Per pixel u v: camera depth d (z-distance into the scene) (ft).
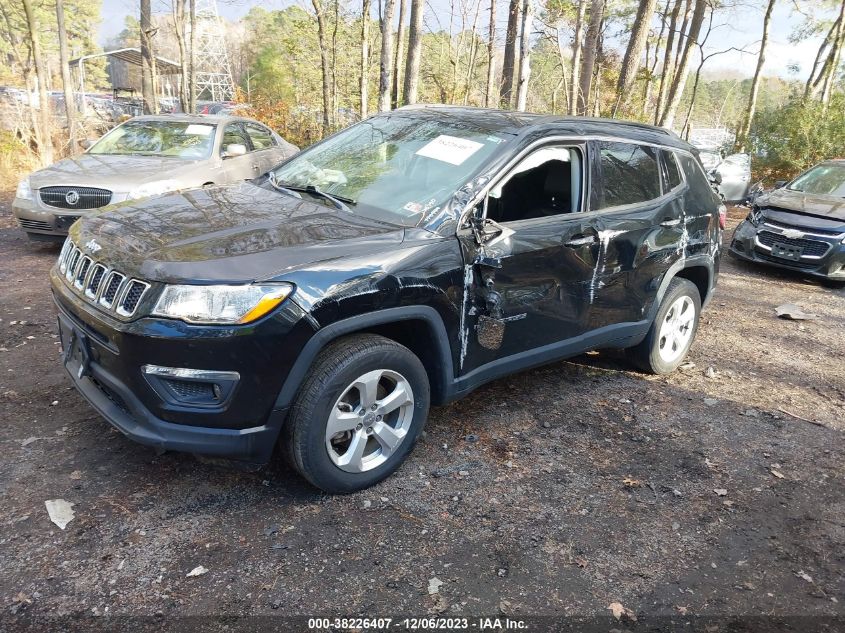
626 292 13.96
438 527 9.63
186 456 10.83
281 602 7.94
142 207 11.02
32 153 44.42
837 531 10.34
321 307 8.81
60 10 45.55
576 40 48.29
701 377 16.51
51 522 8.98
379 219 10.80
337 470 9.73
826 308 23.84
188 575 8.25
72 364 10.22
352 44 70.23
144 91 58.70
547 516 10.13
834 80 84.02
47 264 22.08
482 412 13.47
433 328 10.29
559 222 12.18
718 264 16.99
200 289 8.33
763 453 12.72
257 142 30.19
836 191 29.22
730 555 9.56
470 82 65.00
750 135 59.82
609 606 8.35
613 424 13.43
